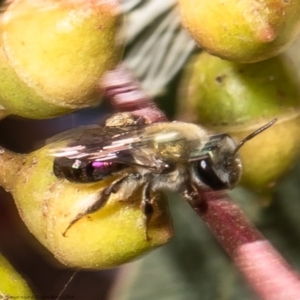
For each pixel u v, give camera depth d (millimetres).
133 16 47
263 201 46
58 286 50
